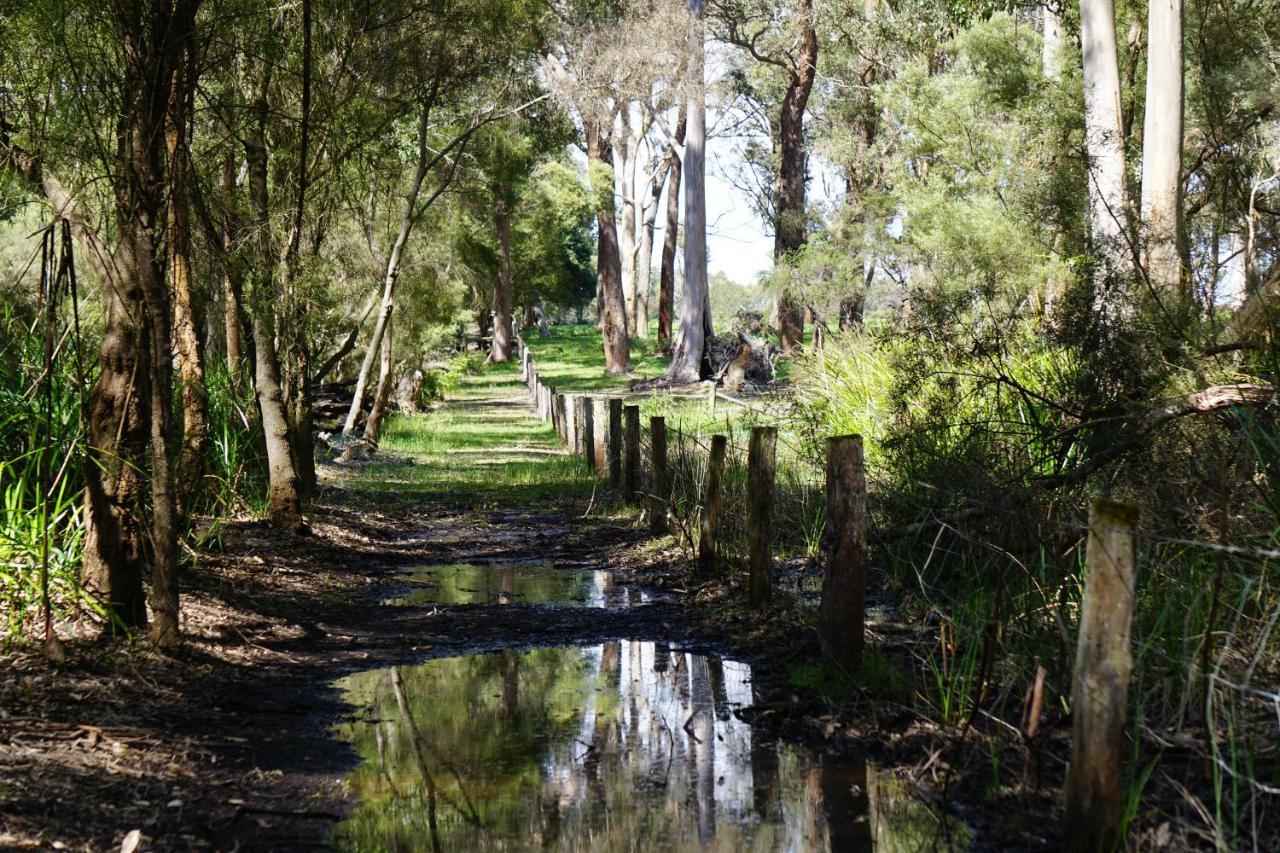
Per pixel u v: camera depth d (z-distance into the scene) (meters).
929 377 9.33
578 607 8.76
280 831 4.29
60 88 6.68
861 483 6.15
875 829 4.38
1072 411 8.12
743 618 7.92
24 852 3.73
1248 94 14.35
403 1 12.09
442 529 13.40
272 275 10.63
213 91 10.30
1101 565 3.81
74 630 6.30
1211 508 5.86
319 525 11.84
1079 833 3.89
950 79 20.05
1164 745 4.53
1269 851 3.83
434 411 33.91
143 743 5.00
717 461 9.41
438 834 4.32
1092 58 14.51
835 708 5.78
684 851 4.17
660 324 54.69
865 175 31.58
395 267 16.55
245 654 6.87
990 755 4.95
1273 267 8.10
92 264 6.43
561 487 16.66
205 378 9.98
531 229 53.44
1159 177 12.73
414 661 7.12
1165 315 7.92
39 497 6.32
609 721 5.83
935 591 7.45
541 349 63.91
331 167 11.54
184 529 8.70
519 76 17.20
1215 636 5.00
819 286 26.69
